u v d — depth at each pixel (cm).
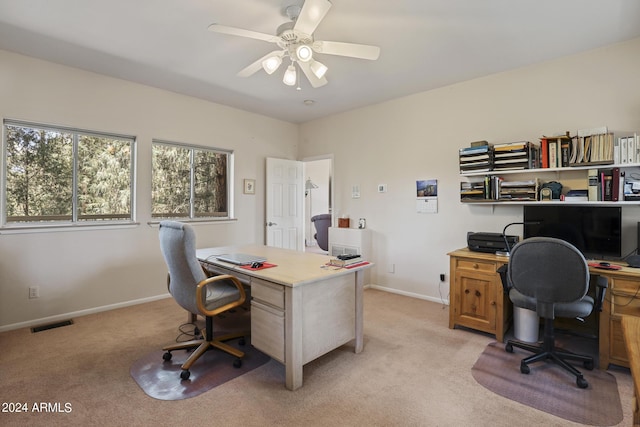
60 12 235
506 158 313
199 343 251
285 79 259
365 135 461
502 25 249
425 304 384
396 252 429
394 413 186
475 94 358
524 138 327
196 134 427
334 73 342
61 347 266
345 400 198
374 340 285
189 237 214
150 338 284
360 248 442
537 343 273
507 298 294
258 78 359
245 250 325
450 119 377
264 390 207
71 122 331
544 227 297
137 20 246
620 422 178
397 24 248
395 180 429
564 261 207
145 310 358
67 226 331
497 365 240
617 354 229
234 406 191
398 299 404
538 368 236
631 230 272
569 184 299
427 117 396
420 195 404
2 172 302
